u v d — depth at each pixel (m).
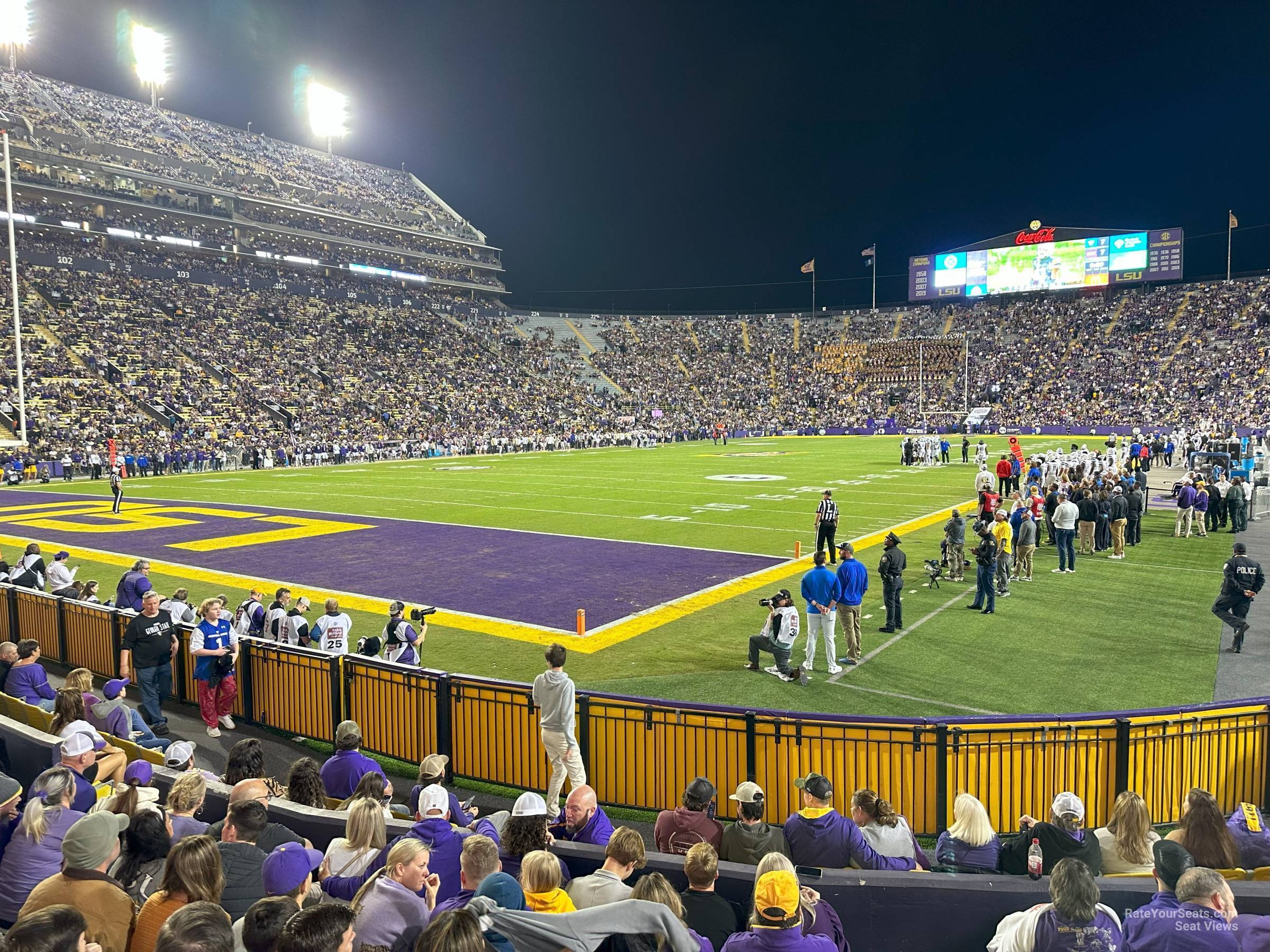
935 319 96.81
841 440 73.81
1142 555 18.64
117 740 7.52
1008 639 12.12
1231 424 62.78
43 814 4.79
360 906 3.90
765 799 7.00
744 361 95.94
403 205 98.38
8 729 6.79
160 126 81.06
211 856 3.91
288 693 9.42
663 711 7.36
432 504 29.73
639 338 99.00
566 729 7.24
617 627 13.23
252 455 47.78
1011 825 6.87
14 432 43.28
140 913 3.86
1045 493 22.11
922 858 5.78
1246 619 12.16
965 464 44.12
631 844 4.27
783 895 3.62
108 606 11.57
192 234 74.31
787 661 10.42
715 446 66.31
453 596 15.51
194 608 14.72
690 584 16.27
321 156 97.75
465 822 5.80
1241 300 80.31
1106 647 11.62
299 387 60.62
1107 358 80.44
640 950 3.49
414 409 64.69
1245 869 5.20
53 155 65.00
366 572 17.73
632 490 33.41
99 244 68.69
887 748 6.87
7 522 25.80
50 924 2.99
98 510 28.72
